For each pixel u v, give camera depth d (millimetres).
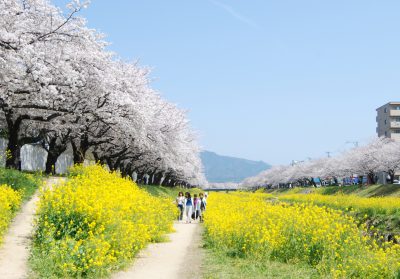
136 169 55250
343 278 10102
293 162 139500
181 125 43656
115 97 25719
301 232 12430
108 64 26062
